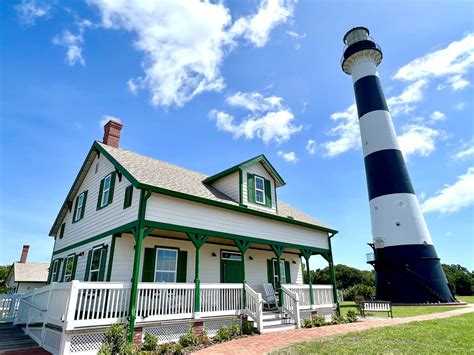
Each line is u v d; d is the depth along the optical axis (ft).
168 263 37.09
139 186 29.22
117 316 25.98
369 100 93.30
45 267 120.57
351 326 37.50
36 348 27.14
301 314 42.42
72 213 52.31
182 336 26.68
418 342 24.53
